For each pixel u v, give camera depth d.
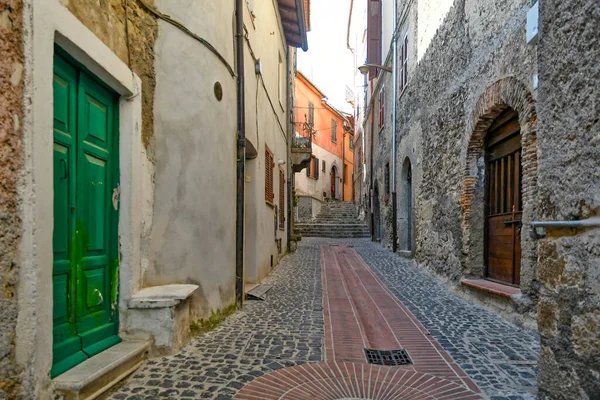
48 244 2.49
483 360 3.79
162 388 3.04
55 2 2.55
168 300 3.64
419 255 10.06
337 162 33.25
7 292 2.18
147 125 3.94
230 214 5.18
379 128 17.22
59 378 2.64
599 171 2.14
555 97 2.57
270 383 3.20
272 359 3.71
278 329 4.65
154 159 4.01
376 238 18.08
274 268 9.63
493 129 6.36
